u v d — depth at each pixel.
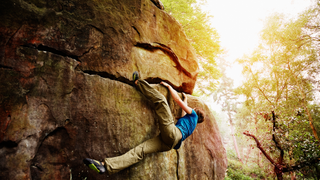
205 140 3.55
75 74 2.02
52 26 1.89
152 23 2.91
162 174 2.63
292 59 7.81
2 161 1.45
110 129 2.20
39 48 1.82
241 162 15.36
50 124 1.78
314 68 7.34
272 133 6.57
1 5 1.59
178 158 2.96
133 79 2.44
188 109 2.64
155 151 2.36
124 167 2.03
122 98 2.38
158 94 2.38
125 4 2.57
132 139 2.37
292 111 6.87
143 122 2.54
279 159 6.75
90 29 2.18
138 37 2.67
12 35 1.64
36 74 1.75
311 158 5.96
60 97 1.87
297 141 6.31
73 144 1.92
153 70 2.84
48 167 1.73
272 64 8.23
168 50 3.12
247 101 8.68
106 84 2.25
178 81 3.30
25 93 1.65
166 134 2.21
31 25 1.76
